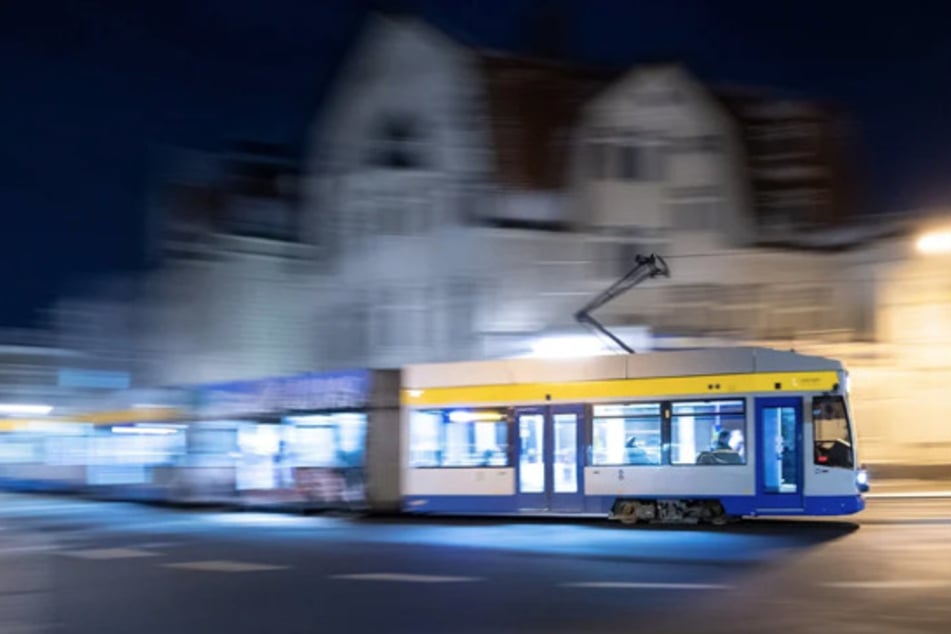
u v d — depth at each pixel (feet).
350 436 75.31
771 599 34.73
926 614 31.42
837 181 122.31
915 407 109.09
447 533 61.93
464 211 120.16
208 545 59.21
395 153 124.57
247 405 85.56
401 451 72.28
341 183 127.65
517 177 120.78
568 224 119.24
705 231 118.42
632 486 63.67
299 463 79.10
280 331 135.74
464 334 117.80
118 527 73.97
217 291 142.00
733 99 125.90
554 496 66.23
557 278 118.01
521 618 32.24
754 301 116.37
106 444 110.83
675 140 119.75
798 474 59.77
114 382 173.27
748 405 61.16
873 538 53.62
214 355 140.56
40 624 33.47
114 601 38.40
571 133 122.01
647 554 48.70
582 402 66.03
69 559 53.78
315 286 131.75
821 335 113.91
